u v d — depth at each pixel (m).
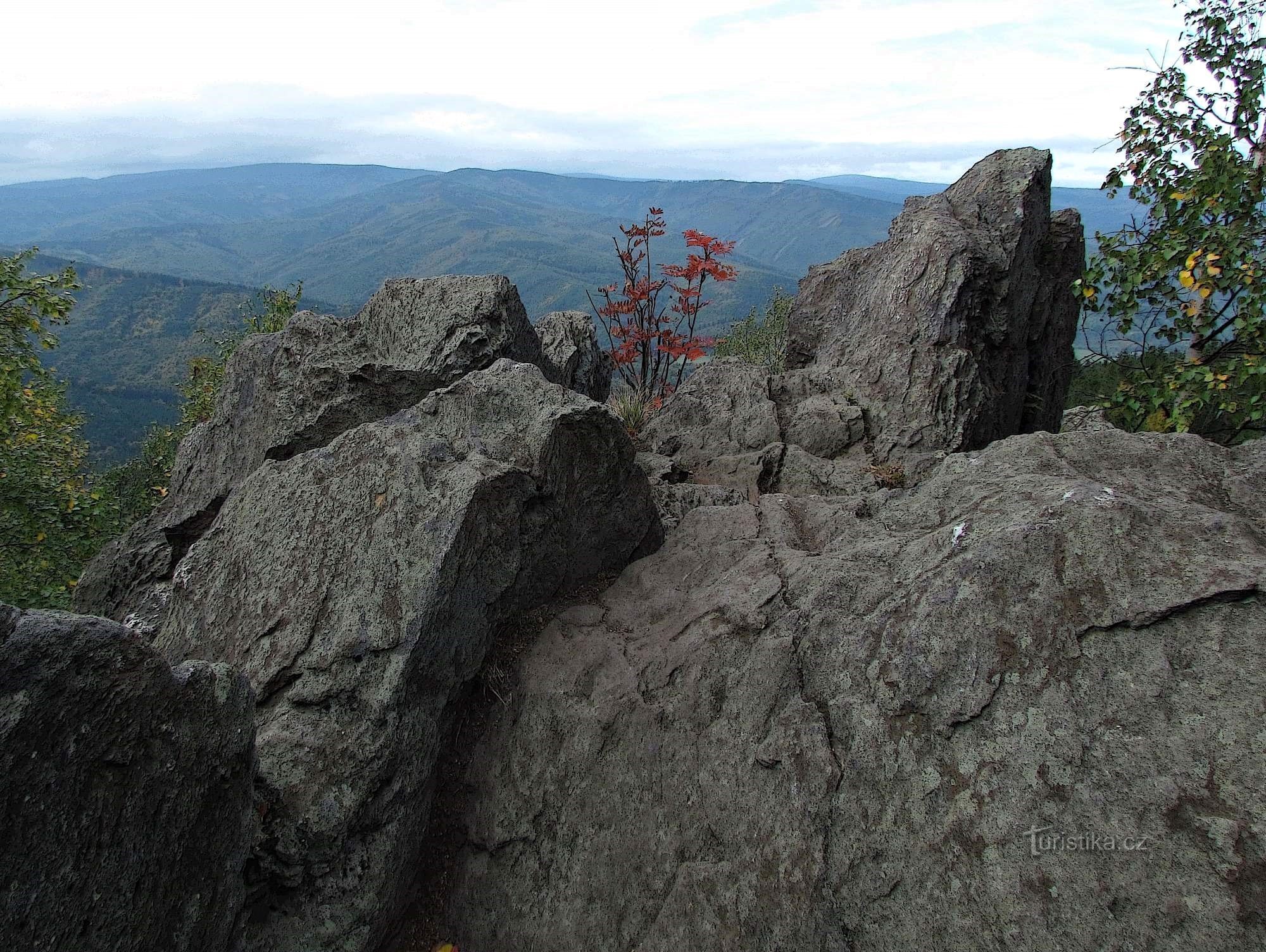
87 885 2.49
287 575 4.85
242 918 3.55
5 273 14.04
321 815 3.80
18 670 2.30
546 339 10.09
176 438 26.97
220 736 3.15
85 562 17.11
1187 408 8.66
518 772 4.66
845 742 3.96
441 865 4.62
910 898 3.46
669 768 4.39
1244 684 3.25
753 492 7.85
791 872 3.75
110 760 2.59
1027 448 4.98
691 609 5.16
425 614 4.29
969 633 3.84
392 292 7.70
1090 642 3.60
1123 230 9.72
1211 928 2.90
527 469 5.13
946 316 9.45
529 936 4.21
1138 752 3.29
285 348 7.25
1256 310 8.35
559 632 5.31
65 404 20.17
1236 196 8.78
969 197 11.09
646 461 8.21
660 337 12.70
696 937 3.85
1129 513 3.83
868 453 8.78
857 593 4.46
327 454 5.41
